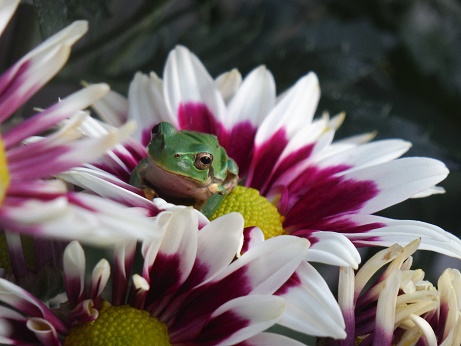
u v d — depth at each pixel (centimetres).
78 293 25
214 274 25
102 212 21
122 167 28
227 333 24
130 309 25
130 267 25
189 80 31
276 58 41
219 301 25
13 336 24
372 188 29
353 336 25
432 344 25
